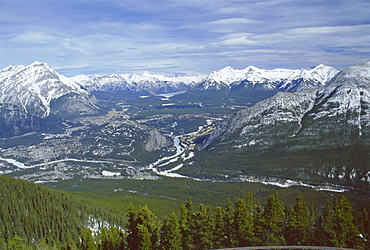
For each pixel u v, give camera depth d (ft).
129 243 415.64
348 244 380.17
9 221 509.35
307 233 401.90
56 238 513.45
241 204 408.46
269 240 399.85
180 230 396.37
